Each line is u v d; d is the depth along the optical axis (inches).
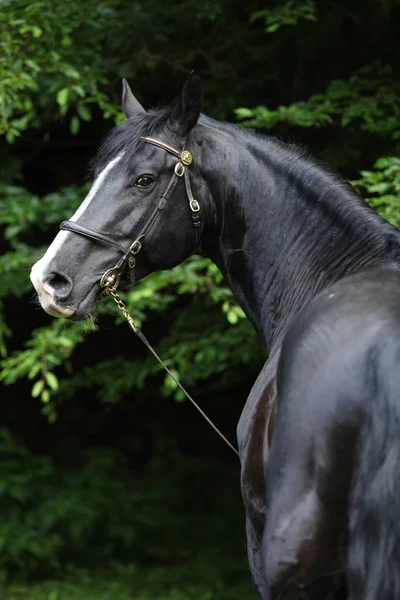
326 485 139.2
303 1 389.1
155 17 411.5
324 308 151.3
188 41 433.1
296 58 443.2
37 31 358.0
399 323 139.6
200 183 187.9
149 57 405.7
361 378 138.2
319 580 141.2
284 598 143.6
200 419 632.4
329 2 422.6
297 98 443.8
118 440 635.5
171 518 580.7
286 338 155.7
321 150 426.3
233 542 570.9
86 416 625.0
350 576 134.9
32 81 364.2
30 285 398.0
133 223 184.1
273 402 161.0
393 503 128.2
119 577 530.3
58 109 429.4
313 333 148.0
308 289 178.4
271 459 148.4
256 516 165.5
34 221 412.5
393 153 405.4
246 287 191.9
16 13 365.1
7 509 543.5
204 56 418.3
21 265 402.0
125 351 580.4
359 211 176.2
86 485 569.9
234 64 426.0
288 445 143.9
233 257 191.2
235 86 425.1
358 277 157.9
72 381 441.7
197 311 428.5
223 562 544.7
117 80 418.3
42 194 550.3
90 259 183.9
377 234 172.4
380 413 133.2
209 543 571.2
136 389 616.4
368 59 439.5
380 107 379.9
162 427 633.0
